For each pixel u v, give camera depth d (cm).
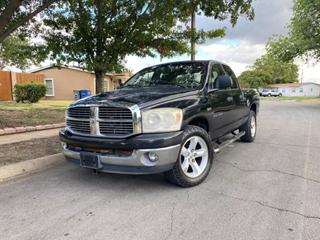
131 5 1002
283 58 2419
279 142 729
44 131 854
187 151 408
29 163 507
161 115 374
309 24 2139
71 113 430
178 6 912
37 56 1023
